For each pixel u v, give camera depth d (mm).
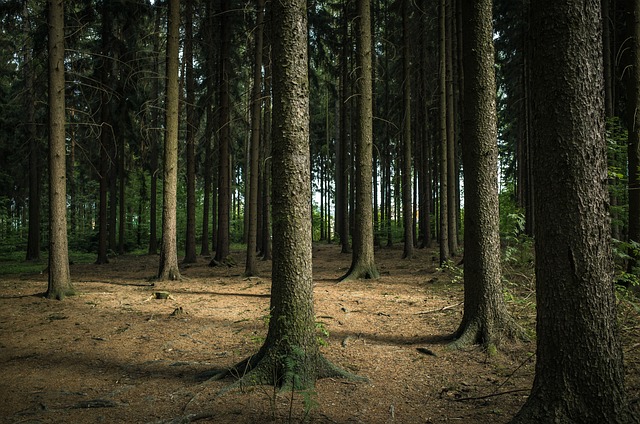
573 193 3039
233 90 19578
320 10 19531
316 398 4258
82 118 19391
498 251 5969
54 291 9664
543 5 3135
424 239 21688
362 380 4750
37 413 3947
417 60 20219
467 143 5980
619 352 3059
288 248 4684
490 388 4520
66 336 6633
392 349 5898
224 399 4215
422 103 22156
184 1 16062
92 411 4008
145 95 19062
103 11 16547
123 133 19953
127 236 28719
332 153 37719
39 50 14969
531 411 3152
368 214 12203
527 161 17938
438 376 4926
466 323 5957
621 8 13398
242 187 35875
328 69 21109
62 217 9844
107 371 5141
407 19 17516
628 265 7523
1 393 4461
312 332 4742
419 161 23344
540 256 3195
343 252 21938
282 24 4723
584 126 3037
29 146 21141
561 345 3082
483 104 5828
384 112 24156
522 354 5445
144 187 28844
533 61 3250
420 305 8555
